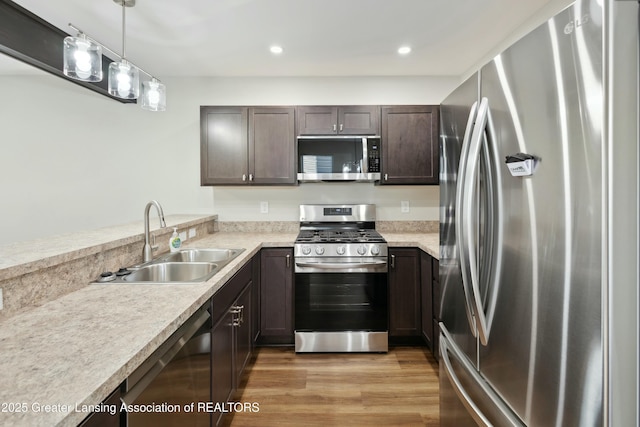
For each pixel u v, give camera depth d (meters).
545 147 0.83
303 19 2.13
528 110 0.89
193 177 3.23
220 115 2.89
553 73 0.81
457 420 1.37
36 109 3.13
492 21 2.18
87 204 3.18
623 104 0.66
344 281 2.63
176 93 3.20
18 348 0.88
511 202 0.97
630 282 0.67
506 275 1.00
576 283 0.75
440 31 2.30
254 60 2.79
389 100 3.20
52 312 1.15
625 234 0.67
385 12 2.06
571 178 0.76
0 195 3.12
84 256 1.46
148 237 1.93
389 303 2.70
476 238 1.14
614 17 0.66
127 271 1.68
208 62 2.84
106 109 3.19
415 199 3.26
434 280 2.41
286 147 2.90
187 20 2.14
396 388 2.15
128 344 0.91
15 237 3.13
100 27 2.22
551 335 0.82
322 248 2.60
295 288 2.64
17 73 3.09
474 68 2.96
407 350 2.69
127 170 3.21
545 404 0.85
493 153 1.05
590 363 0.72
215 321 1.55
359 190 3.26
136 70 1.98
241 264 1.98
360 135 2.89
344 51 2.62
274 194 3.26
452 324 1.44
